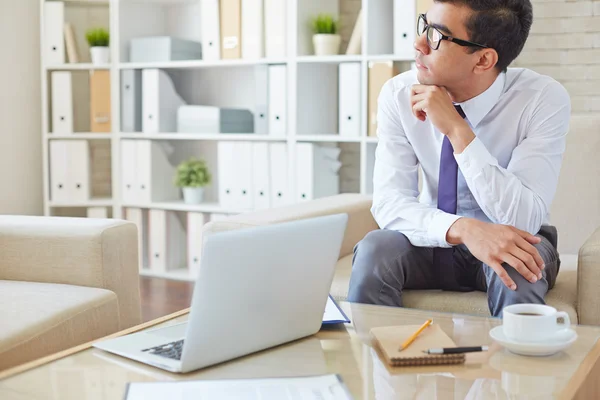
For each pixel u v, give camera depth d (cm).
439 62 179
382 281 182
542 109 187
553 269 180
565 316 131
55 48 395
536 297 167
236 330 127
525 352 126
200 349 122
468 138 180
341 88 337
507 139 191
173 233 399
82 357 129
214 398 110
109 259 204
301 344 138
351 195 267
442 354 125
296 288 134
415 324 146
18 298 184
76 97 412
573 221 235
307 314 139
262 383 117
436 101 181
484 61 178
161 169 397
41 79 418
